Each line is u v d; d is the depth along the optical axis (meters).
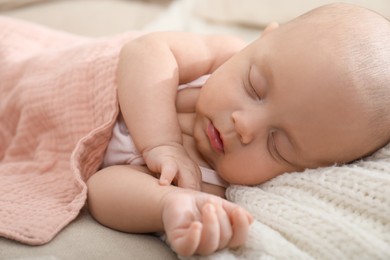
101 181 0.48
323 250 0.43
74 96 0.55
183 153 0.50
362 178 0.45
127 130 0.54
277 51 0.49
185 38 0.57
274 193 0.48
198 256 0.43
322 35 0.48
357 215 0.44
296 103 0.47
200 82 0.56
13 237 0.44
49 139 0.55
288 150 0.49
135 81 0.52
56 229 0.45
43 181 0.51
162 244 0.47
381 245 0.41
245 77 0.50
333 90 0.47
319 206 0.45
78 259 0.43
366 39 0.48
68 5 0.95
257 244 0.44
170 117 0.51
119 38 0.60
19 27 0.68
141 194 0.46
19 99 0.58
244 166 0.49
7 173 0.53
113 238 0.46
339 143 0.48
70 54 0.59
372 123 0.47
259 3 0.86
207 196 0.43
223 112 0.49
